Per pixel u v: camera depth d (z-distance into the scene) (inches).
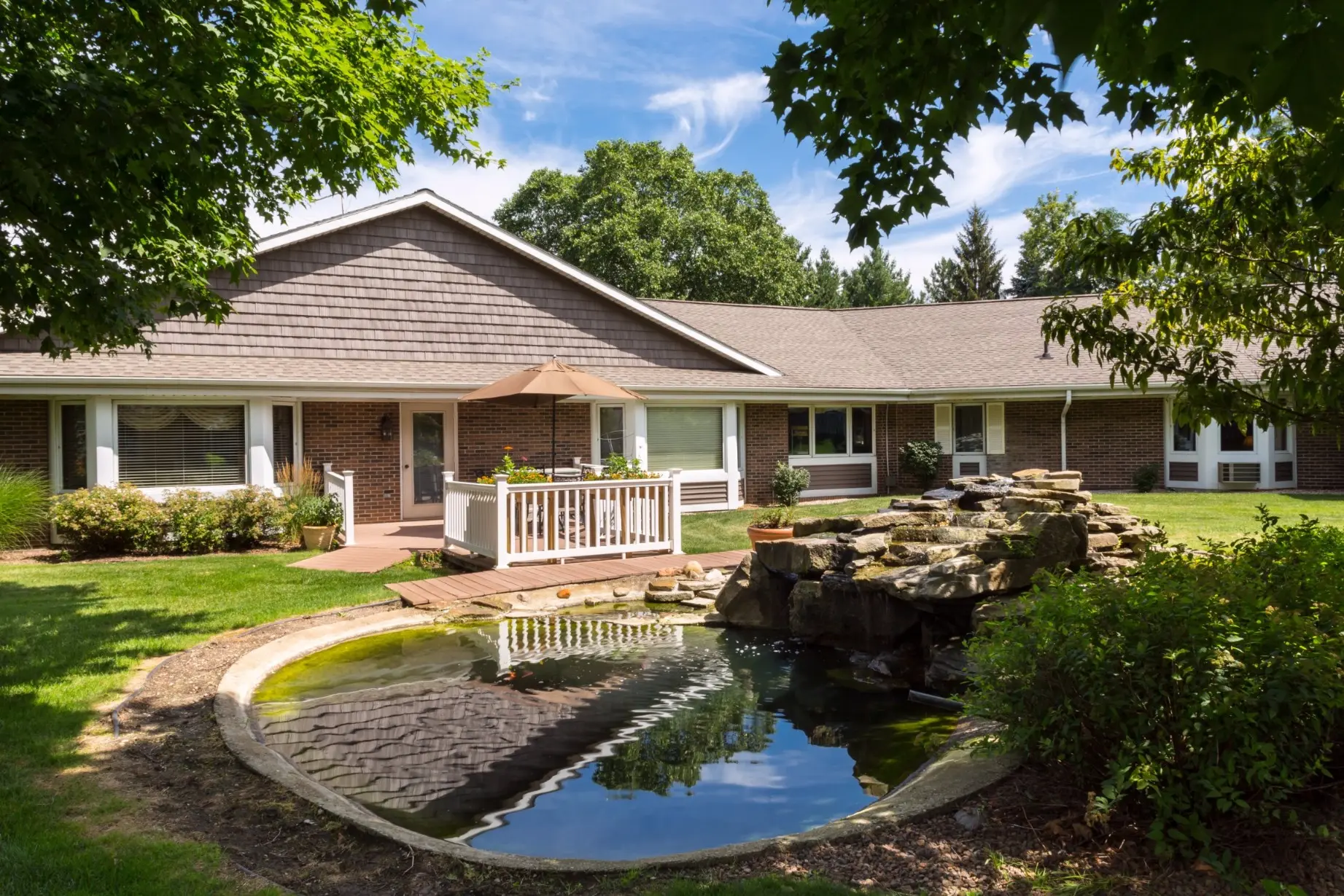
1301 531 193.3
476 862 135.5
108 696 231.5
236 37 280.4
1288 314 166.2
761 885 122.0
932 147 139.5
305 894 126.1
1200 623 132.2
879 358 885.2
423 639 320.2
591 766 190.7
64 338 232.5
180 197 243.0
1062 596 157.3
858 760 193.9
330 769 187.5
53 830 146.8
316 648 302.0
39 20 221.6
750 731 214.7
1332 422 155.8
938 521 346.6
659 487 481.4
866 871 127.8
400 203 634.2
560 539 478.3
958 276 2514.8
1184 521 516.4
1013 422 815.7
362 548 503.2
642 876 129.3
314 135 306.0
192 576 414.9
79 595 370.0
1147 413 780.6
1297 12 50.3
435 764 191.2
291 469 582.6
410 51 439.8
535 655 294.2
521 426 673.0
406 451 637.3
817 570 322.0
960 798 148.6
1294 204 149.9
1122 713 136.6
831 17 132.4
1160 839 124.3
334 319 619.8
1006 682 157.8
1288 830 128.4
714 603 378.9
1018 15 51.0
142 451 534.6
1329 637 131.5
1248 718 121.8
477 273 668.1
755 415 768.9
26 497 472.4
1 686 238.2
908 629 286.7
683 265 1505.9
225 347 585.0
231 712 216.4
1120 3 48.3
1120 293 186.5
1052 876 123.0
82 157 178.1
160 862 134.4
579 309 705.6
